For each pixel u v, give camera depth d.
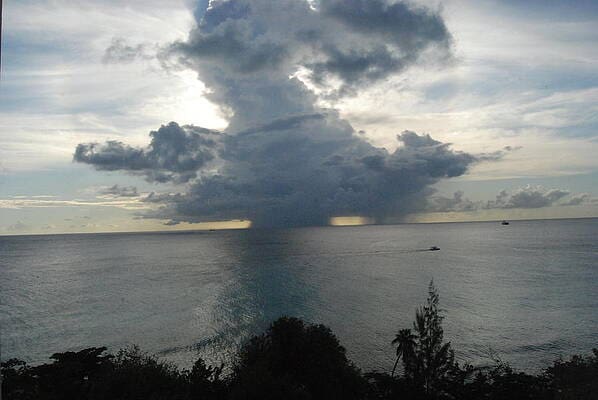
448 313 120.25
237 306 128.50
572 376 45.22
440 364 57.03
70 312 125.69
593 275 181.25
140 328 108.00
